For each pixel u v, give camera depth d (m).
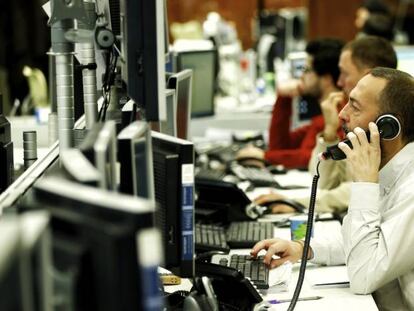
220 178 4.74
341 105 4.57
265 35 8.75
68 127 2.77
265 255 3.00
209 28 8.40
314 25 10.61
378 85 2.85
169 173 2.33
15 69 7.54
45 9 3.21
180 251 2.37
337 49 5.38
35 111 6.03
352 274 2.76
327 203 4.00
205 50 6.30
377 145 2.82
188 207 2.35
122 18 2.56
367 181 2.80
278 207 4.04
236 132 6.59
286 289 2.81
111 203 1.36
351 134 2.85
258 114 7.09
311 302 2.70
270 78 8.21
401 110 2.82
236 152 5.89
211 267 2.58
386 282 2.73
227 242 3.40
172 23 9.83
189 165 2.33
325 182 4.41
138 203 1.36
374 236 2.75
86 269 1.35
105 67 3.15
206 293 2.33
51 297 1.29
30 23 7.80
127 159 2.03
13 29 7.82
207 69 6.39
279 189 4.74
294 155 5.51
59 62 2.74
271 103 7.57
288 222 3.78
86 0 2.75
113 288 1.31
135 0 2.29
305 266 2.79
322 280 2.89
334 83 5.41
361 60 4.49
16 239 1.11
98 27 2.76
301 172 5.42
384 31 8.36
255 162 5.50
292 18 8.73
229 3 9.98
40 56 7.71
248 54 8.33
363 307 2.64
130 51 2.33
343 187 4.03
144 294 1.31
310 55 5.45
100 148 1.73
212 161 5.72
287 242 3.04
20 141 4.19
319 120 5.52
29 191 2.16
